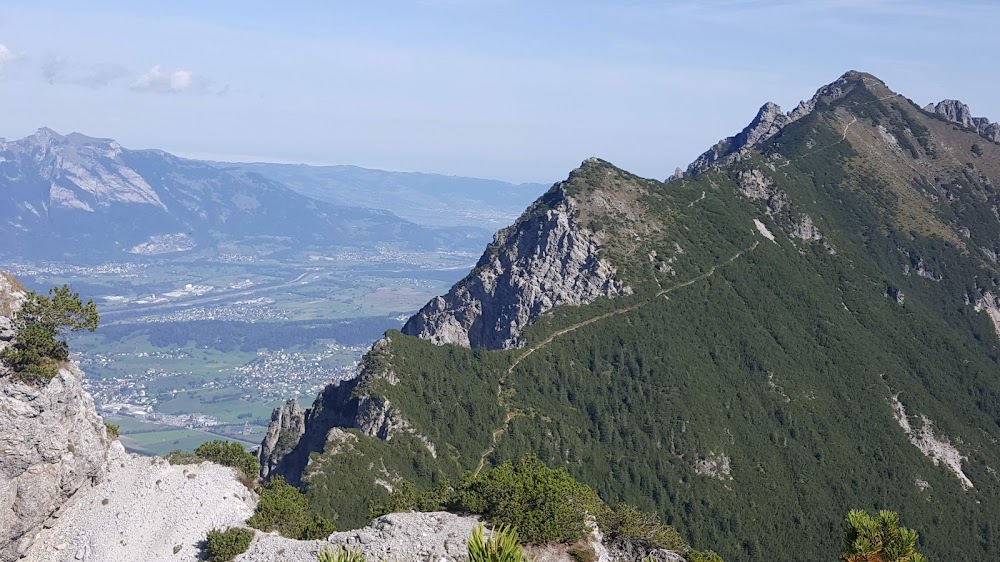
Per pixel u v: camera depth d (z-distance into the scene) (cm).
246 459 7575
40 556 6234
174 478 6919
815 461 15225
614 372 15588
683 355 16212
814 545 13475
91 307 6900
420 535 5350
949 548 14575
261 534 6412
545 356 15362
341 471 10644
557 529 5388
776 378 16688
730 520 13288
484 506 5625
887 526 3391
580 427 14225
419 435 12206
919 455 16400
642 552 5831
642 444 14125
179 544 6256
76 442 6531
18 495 6128
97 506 6606
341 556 2783
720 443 14625
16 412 6100
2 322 6309
